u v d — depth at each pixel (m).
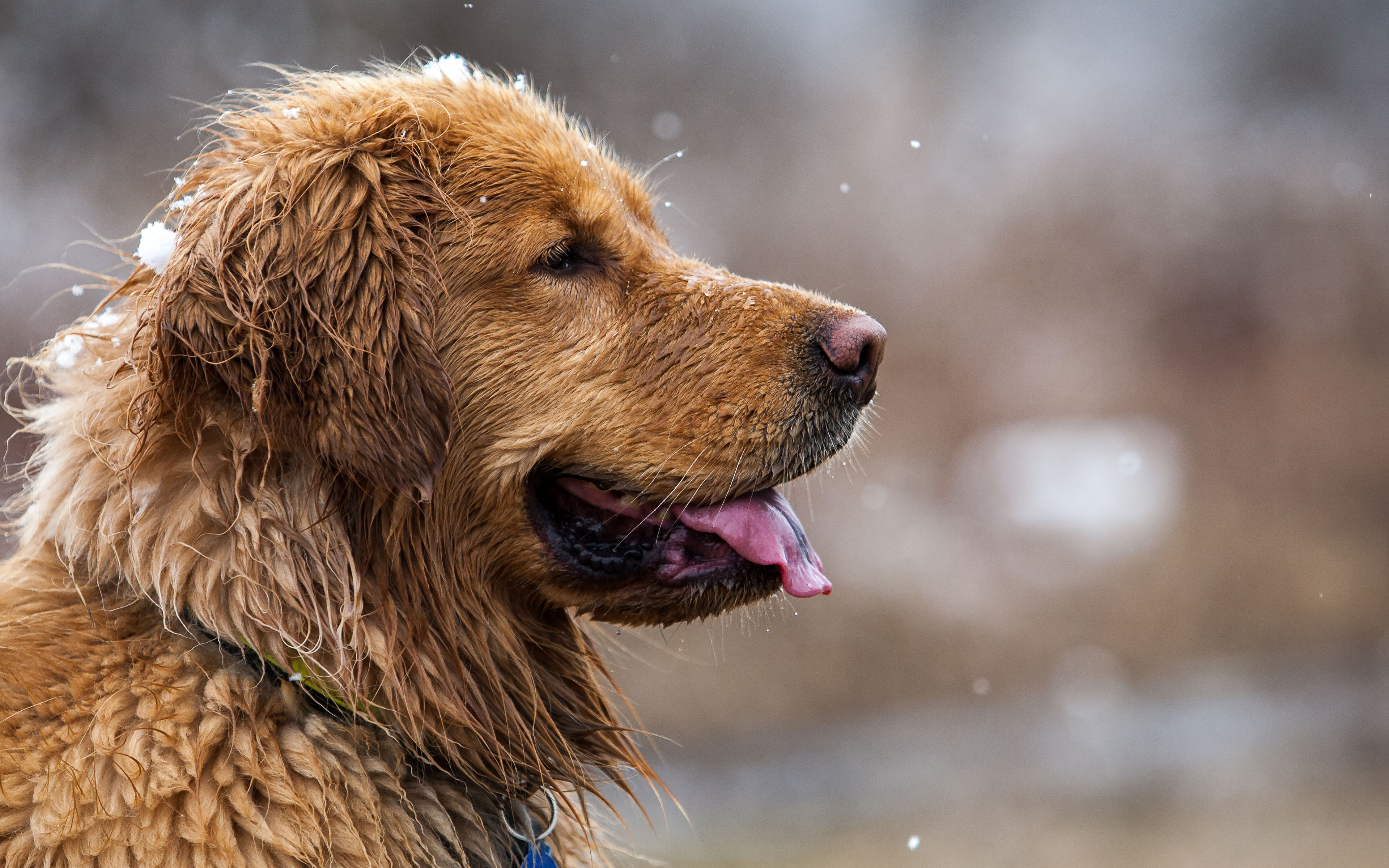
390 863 2.68
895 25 32.84
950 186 28.12
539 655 3.36
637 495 3.18
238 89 3.50
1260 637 16.89
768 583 3.23
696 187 26.19
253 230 2.72
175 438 2.73
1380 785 10.33
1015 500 19.97
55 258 16.81
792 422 3.19
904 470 21.25
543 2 25.19
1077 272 26.16
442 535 3.01
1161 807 10.02
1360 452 20.55
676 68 27.41
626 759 3.62
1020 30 33.91
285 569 2.72
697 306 3.21
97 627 2.70
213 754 2.58
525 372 3.07
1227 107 32.44
